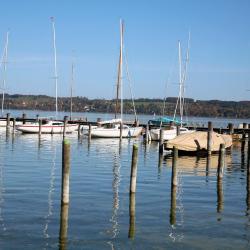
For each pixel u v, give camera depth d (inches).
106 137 2149.4
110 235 538.6
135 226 578.9
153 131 1993.1
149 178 952.9
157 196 761.6
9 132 2342.5
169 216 633.6
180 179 949.2
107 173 1013.8
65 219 597.9
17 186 811.4
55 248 489.1
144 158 1353.3
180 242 522.3
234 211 674.8
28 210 637.9
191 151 1432.1
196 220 617.0
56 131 2342.5
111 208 666.2
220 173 917.2
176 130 1939.0
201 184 894.4
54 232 542.3
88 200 713.0
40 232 540.7
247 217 642.2
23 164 1126.4
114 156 1391.5
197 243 521.0
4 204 669.3
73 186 831.7
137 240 524.1
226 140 1571.1
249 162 884.6
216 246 512.7
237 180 959.0
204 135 1481.3
